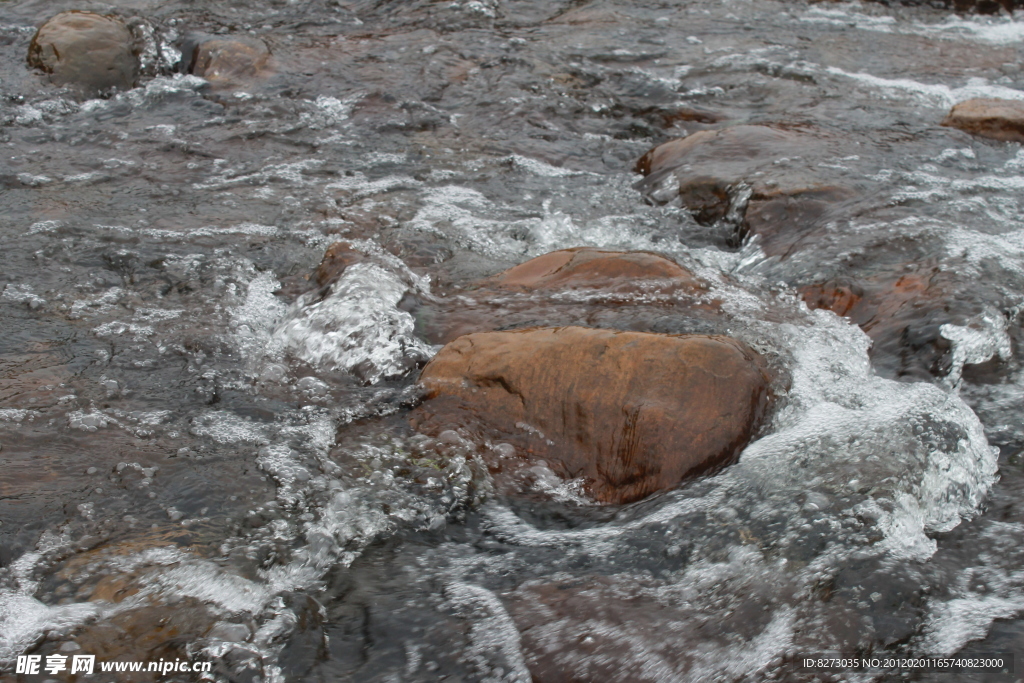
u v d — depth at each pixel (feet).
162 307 12.11
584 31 24.84
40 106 18.85
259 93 19.92
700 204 15.75
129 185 15.98
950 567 7.77
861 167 16.31
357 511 8.53
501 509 8.77
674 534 8.19
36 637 6.89
